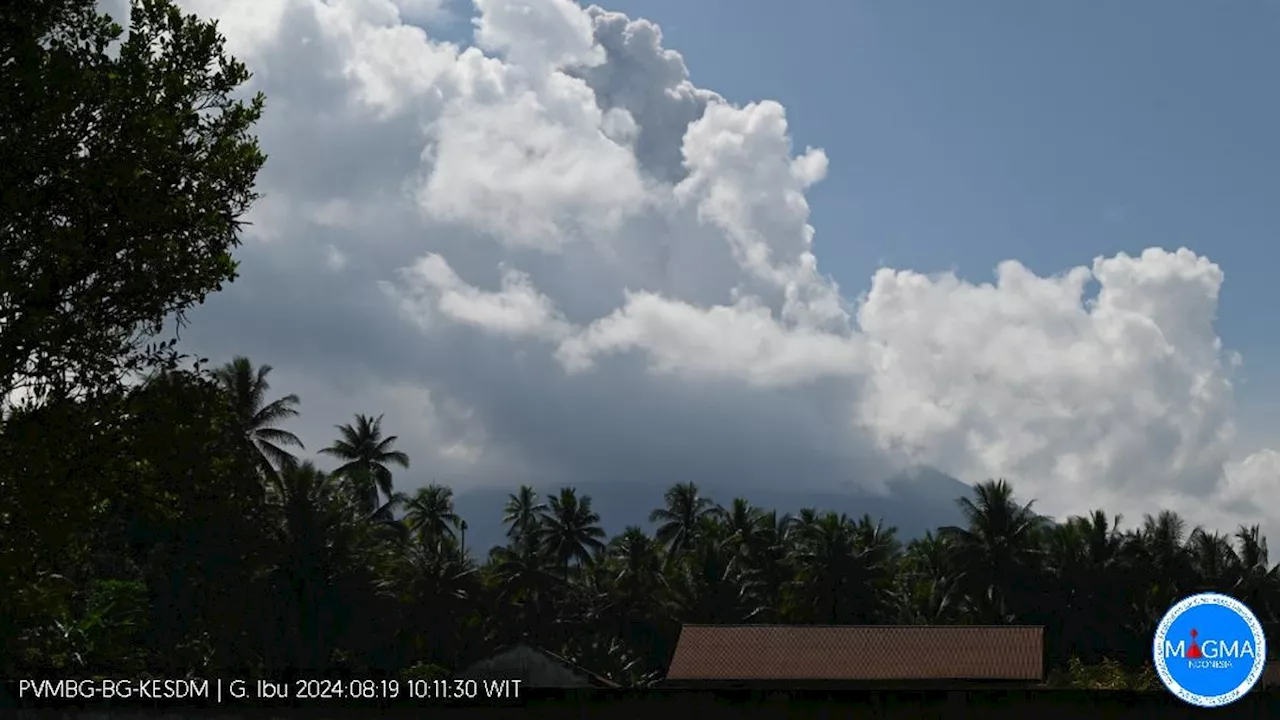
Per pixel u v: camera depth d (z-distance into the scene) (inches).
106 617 2288.4
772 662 2276.1
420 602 3543.3
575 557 4722.0
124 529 2613.2
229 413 843.4
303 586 2918.3
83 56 821.9
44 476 754.2
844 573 3932.1
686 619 4018.2
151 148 794.8
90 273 794.8
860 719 786.8
